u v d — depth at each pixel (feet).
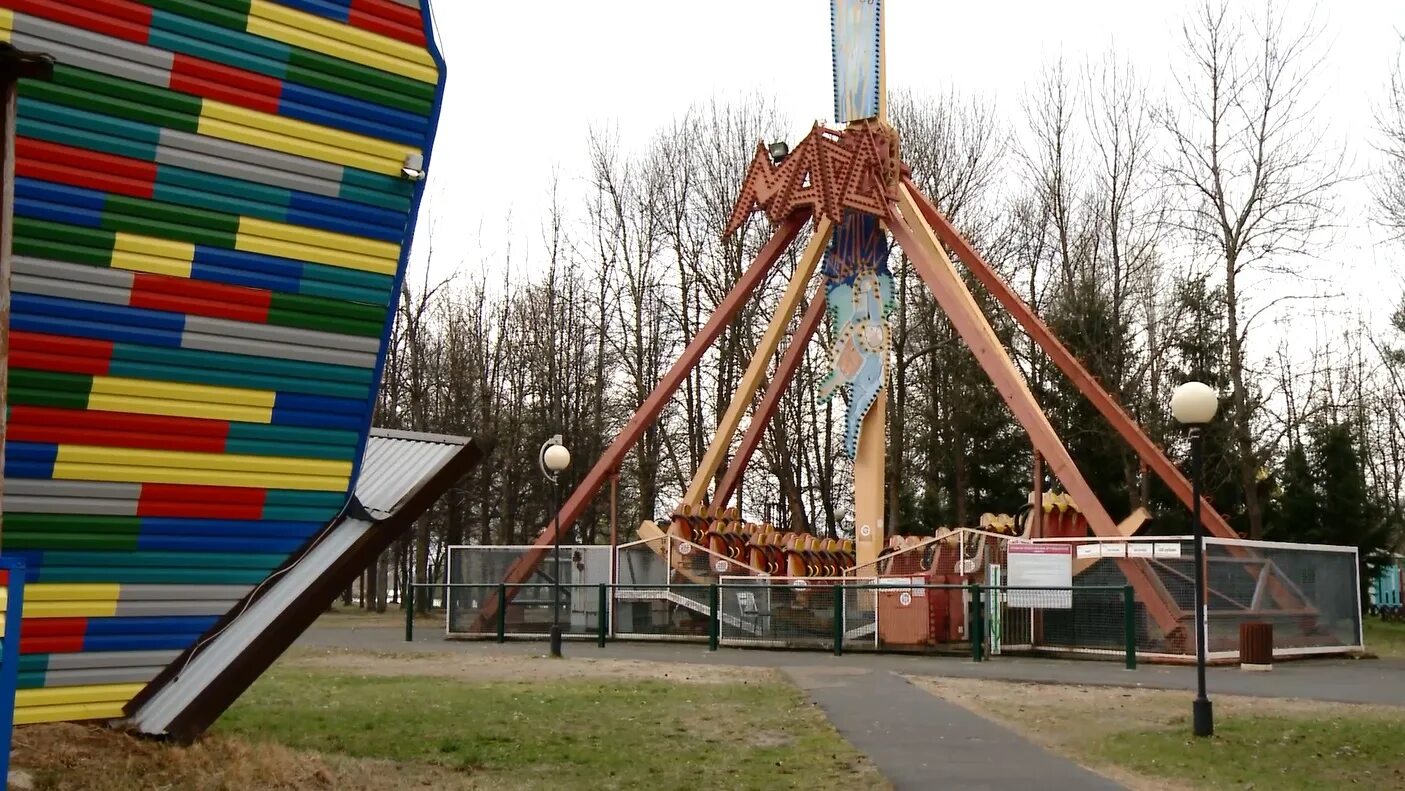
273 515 35.81
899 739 41.47
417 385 141.38
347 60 34.04
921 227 92.94
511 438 150.61
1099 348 140.77
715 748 39.60
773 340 100.37
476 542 188.96
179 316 33.09
